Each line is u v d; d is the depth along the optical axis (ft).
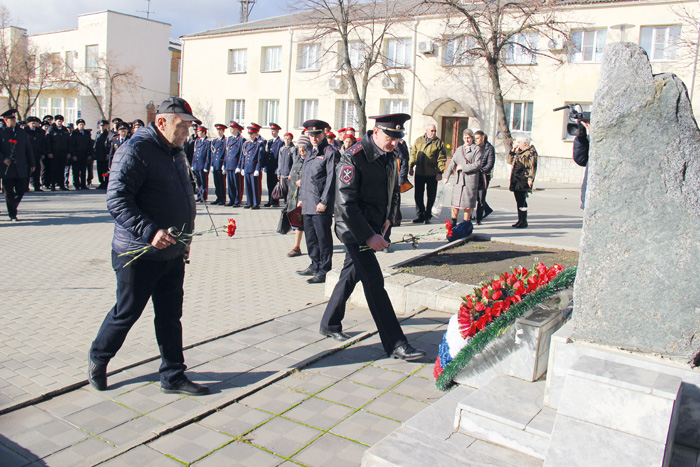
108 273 24.29
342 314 16.48
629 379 8.16
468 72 83.51
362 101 82.99
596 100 9.83
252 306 19.95
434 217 42.42
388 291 19.84
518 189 36.42
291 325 17.56
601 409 8.18
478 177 34.09
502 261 23.82
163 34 131.95
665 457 7.94
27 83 125.70
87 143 58.54
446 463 9.28
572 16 74.84
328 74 96.48
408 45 89.40
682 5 68.03
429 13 84.53
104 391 12.79
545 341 11.91
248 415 11.85
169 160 12.35
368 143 15.03
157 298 12.67
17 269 24.38
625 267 9.75
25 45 130.72
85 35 127.13
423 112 86.12
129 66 126.31
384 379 13.75
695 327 9.29
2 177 36.55
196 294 21.26
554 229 36.50
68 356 14.69
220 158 49.85
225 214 44.29
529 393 11.02
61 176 56.90
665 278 9.46
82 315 18.28
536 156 36.22
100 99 126.93
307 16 93.61
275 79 103.40
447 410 11.21
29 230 34.45
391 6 93.81
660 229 9.46
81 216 40.93
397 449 9.68
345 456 10.36
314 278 23.70
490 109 82.53
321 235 23.49
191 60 114.73
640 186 9.56
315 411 12.07
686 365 9.21
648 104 9.41
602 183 9.82
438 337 16.58
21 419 11.42
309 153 24.18
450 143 88.28
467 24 78.33
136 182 11.85
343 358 15.07
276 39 102.42
